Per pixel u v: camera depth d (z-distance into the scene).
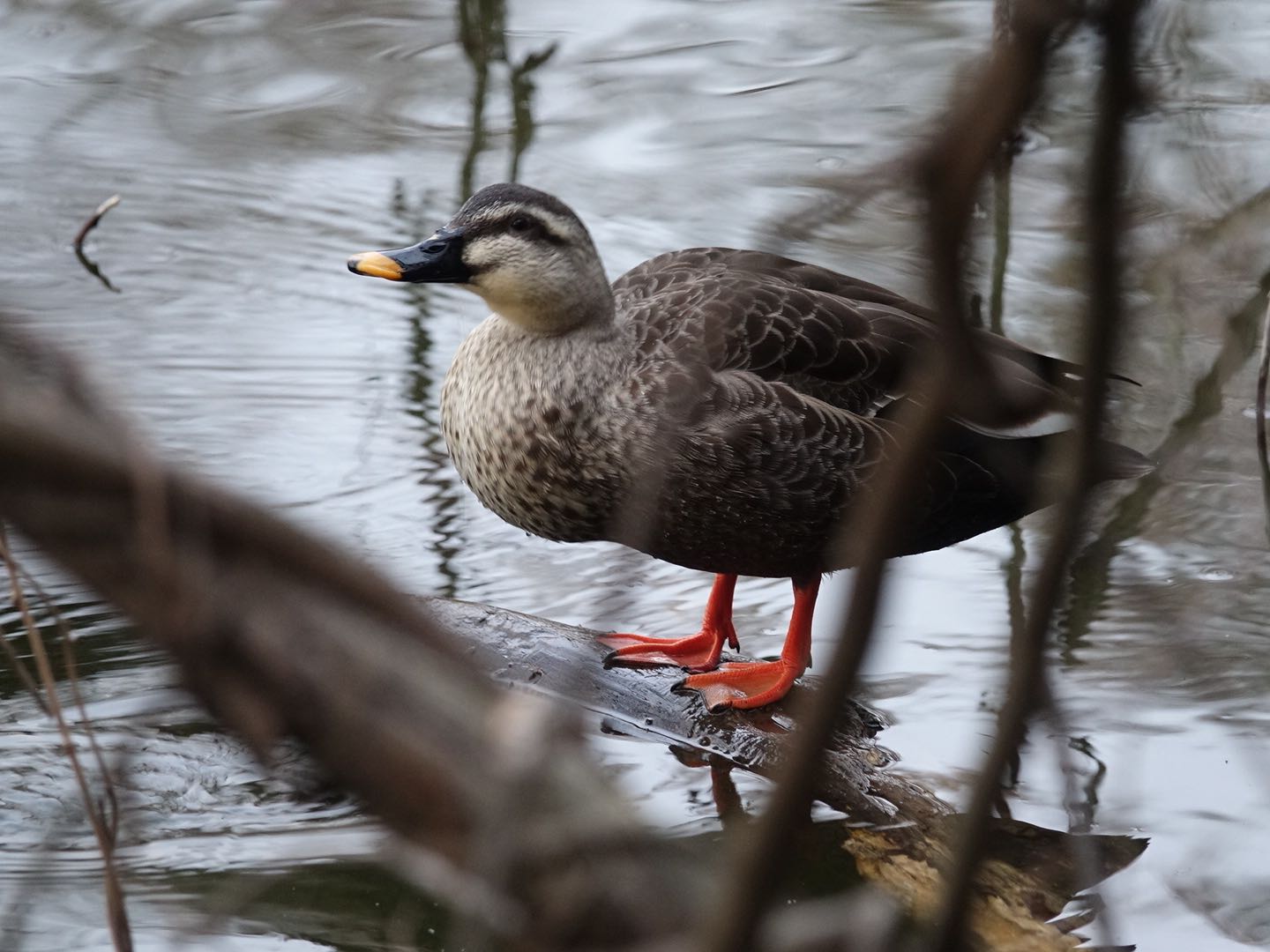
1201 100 14.16
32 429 1.86
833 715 2.31
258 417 12.90
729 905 2.32
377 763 2.04
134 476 1.91
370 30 19.16
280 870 7.62
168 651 1.98
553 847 2.16
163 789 8.27
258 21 19.14
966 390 2.15
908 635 10.19
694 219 15.74
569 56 18.69
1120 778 8.62
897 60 18.27
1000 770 2.60
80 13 19.19
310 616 1.99
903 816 8.27
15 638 9.65
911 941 7.03
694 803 8.45
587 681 9.25
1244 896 7.66
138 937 7.16
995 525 9.67
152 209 16.22
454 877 2.22
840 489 9.19
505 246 9.23
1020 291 14.54
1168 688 9.49
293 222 16.05
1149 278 12.80
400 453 12.50
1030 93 1.88
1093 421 2.27
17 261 15.20
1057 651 9.95
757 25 19.05
